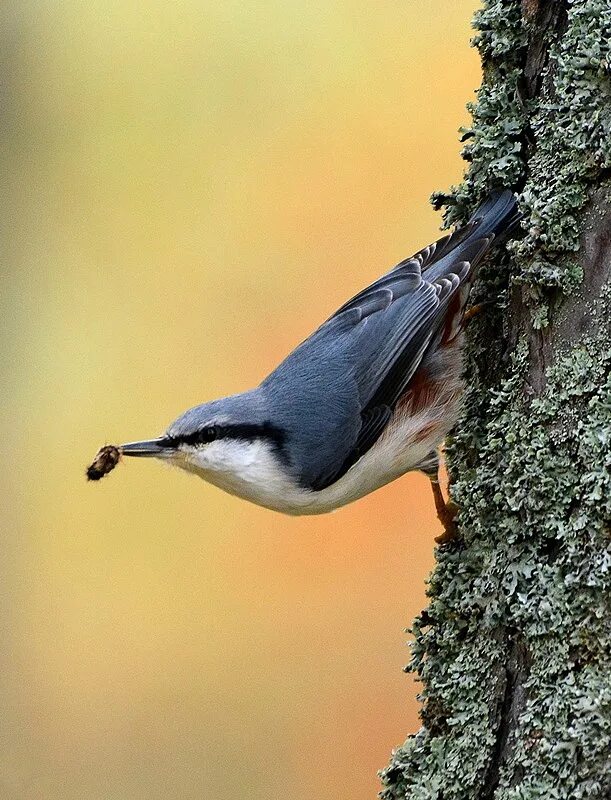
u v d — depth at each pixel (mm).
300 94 11430
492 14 6746
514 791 5609
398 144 11086
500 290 7055
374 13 11484
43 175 11734
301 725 9891
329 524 10297
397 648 9891
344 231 11000
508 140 6762
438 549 6691
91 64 11984
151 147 11633
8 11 12492
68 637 10688
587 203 6035
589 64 5980
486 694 6086
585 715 5496
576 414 5887
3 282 11547
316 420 7742
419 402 7594
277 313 10953
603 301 5926
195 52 11789
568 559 5766
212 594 10570
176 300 11250
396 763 6297
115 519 10977
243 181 11367
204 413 7902
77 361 11375
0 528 11016
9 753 10312
